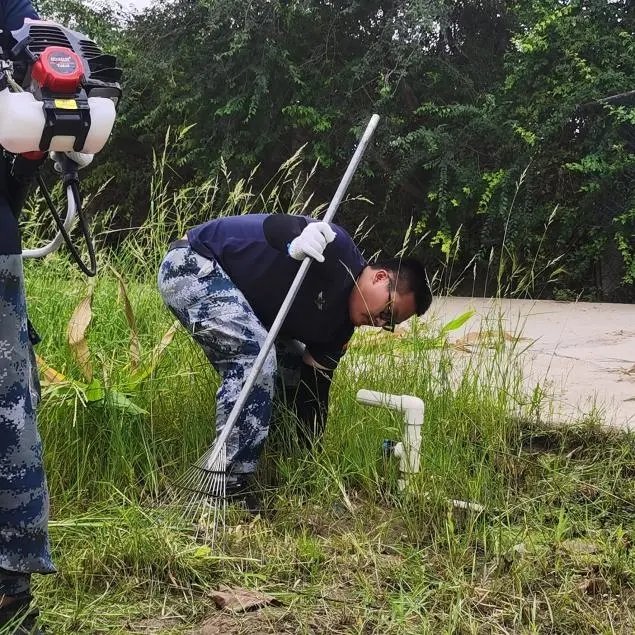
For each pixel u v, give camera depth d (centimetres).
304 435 329
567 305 822
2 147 192
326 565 247
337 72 1114
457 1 1120
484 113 1027
